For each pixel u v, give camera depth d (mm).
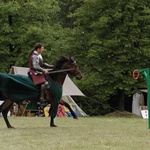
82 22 31938
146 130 12930
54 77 13633
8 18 31094
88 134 11680
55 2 33438
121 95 31672
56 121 17656
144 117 26844
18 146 9398
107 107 33406
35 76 13297
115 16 29219
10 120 18219
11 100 13352
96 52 29344
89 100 33906
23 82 13258
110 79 29953
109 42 29094
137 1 29859
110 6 30688
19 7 30141
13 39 30500
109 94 30734
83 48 31672
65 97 27688
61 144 9680
